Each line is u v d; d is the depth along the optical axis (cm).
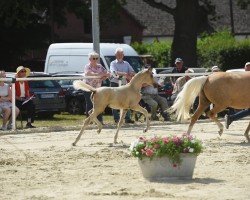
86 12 5200
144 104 2767
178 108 1969
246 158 1639
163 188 1285
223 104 1966
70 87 3284
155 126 2478
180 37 4494
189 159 1375
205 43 5262
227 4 7525
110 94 1939
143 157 1376
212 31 7038
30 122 2447
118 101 1947
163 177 1372
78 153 1761
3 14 4775
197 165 1541
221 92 1953
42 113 2992
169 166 1370
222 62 4991
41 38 5206
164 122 2570
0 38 5081
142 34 7144
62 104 3045
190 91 1962
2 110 2352
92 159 1652
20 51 5194
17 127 2470
